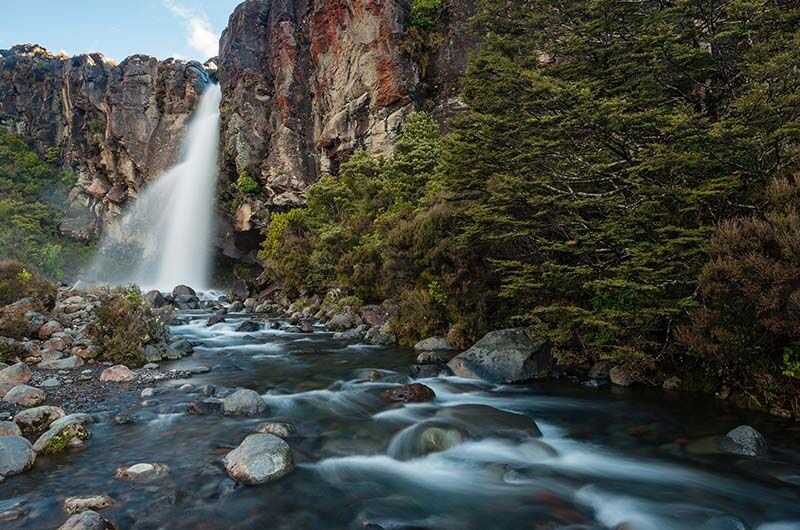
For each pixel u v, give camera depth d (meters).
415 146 27.33
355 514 5.14
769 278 6.99
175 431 7.54
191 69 56.09
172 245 50.19
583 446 7.12
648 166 9.23
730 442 6.75
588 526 4.96
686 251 8.77
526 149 12.08
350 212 28.45
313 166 40.28
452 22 34.78
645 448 6.98
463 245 13.18
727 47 11.83
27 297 18.39
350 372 11.95
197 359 13.96
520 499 5.55
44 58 70.62
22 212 51.06
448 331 15.00
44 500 5.24
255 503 5.30
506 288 12.46
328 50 38.84
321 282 26.53
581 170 11.42
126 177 55.50
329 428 7.76
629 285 8.88
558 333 10.85
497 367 10.88
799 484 5.71
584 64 13.29
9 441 6.21
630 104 10.62
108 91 57.00
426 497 5.58
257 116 43.88
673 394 9.47
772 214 7.47
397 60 34.19
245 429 7.64
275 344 16.69
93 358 13.05
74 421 7.32
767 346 7.91
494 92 13.32
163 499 5.27
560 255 12.09
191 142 53.19
